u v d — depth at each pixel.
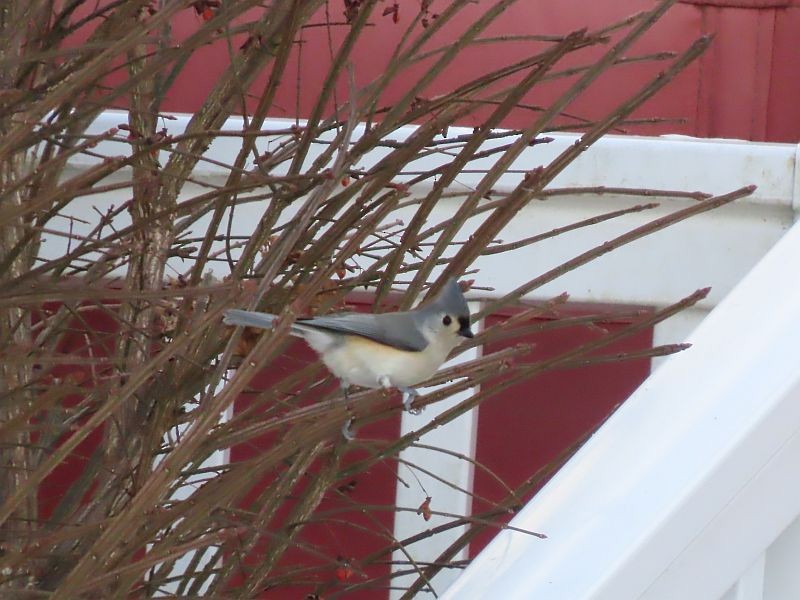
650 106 10.54
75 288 5.21
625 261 8.55
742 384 3.47
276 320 4.75
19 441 6.71
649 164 8.40
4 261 5.95
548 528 3.57
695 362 3.76
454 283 6.20
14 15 6.13
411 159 6.27
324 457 7.79
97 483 8.18
